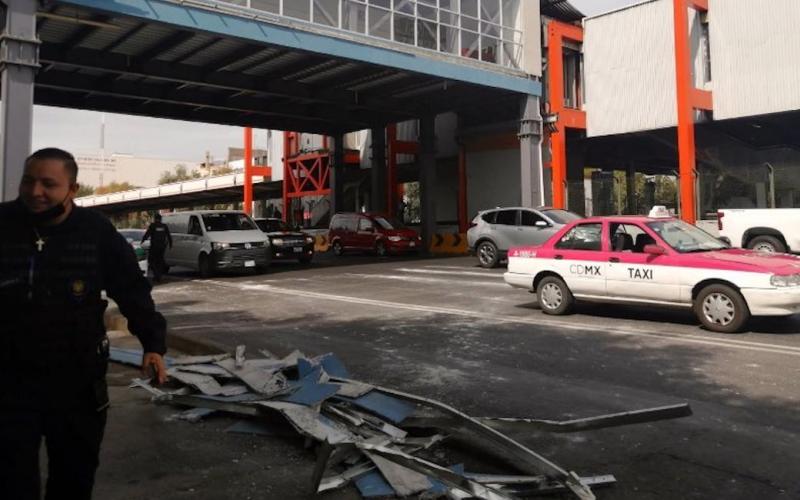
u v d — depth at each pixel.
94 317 2.42
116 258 2.56
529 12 23.62
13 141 12.68
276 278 16.81
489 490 3.38
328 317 10.23
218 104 24.55
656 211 18.05
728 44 21.45
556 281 9.80
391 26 19.77
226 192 46.56
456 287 13.77
